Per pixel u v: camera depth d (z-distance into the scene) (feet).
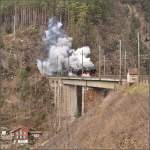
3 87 608.60
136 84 299.17
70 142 288.30
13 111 563.48
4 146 438.40
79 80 468.75
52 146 311.68
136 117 253.44
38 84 581.12
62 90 521.24
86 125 296.51
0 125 530.68
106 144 253.85
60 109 520.42
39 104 559.38
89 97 451.12
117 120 266.57
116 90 332.19
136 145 235.61
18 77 617.21
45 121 525.75
